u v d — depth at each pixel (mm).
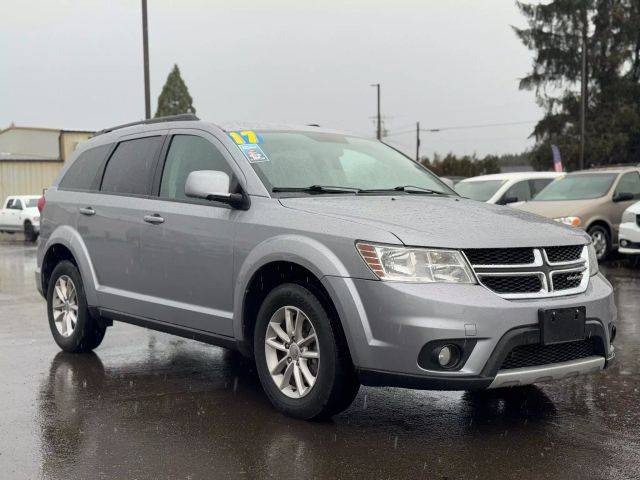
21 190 36188
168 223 5504
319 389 4445
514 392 5324
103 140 6711
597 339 4551
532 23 44531
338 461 3949
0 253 20172
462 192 15172
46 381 5691
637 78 44719
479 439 4309
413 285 4125
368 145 6148
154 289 5680
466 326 4051
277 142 5523
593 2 43844
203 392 5348
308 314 4488
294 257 4512
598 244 13984
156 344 7066
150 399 5168
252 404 5031
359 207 4730
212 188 4918
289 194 5016
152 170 5902
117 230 6008
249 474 3770
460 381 4074
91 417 4758
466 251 4199
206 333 5250
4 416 4793
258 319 4805
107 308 6148
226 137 5406
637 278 11508
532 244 4355
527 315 4172
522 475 3750
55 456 4047
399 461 3949
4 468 3873
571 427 4527
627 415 4770
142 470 3834
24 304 9914
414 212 4672
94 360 6414
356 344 4230
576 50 43625
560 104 43844
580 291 4496
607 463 3914
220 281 5094
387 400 5133
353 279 4262
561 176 15125
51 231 6844
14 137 44562
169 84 67500
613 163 43312
